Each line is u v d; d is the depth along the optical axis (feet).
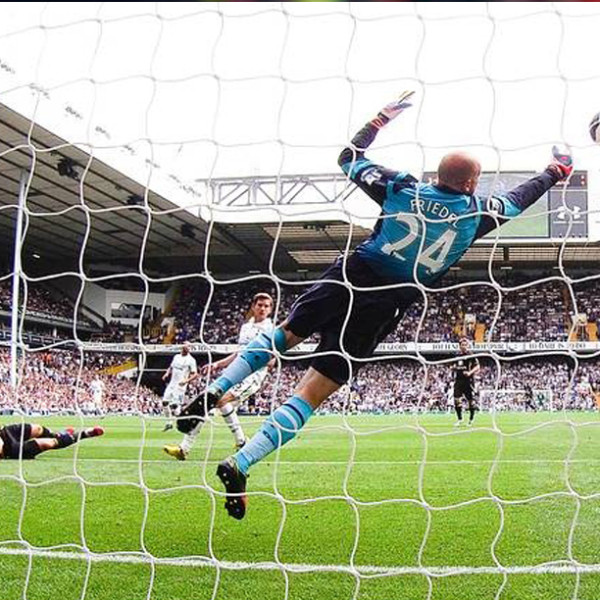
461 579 11.21
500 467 25.14
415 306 116.47
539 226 94.73
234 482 12.49
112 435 44.80
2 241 110.83
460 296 119.24
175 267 129.29
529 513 15.96
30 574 11.61
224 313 128.67
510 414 84.64
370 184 13.08
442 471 24.07
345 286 13.03
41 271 125.49
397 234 13.01
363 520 15.48
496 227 12.98
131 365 120.67
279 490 19.72
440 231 12.86
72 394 87.20
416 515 15.92
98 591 10.84
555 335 111.55
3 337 104.88
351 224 12.50
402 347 109.60
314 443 36.96
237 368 14.19
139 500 17.89
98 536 14.21
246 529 14.78
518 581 11.06
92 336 124.57
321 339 14.12
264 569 11.89
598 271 118.11
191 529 14.80
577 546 13.10
